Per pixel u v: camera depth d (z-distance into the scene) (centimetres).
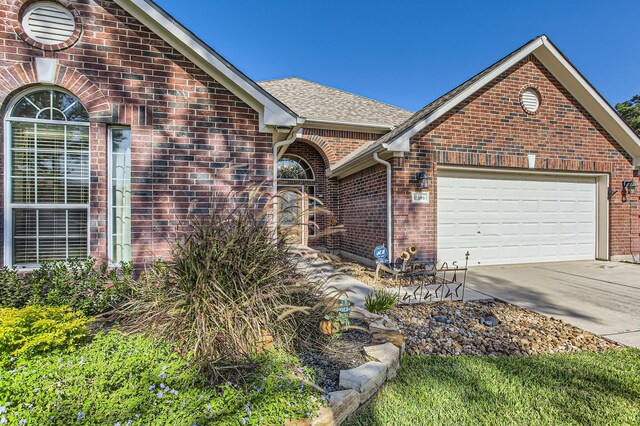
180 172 505
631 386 290
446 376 305
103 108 472
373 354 306
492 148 831
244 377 247
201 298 289
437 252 816
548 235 917
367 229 905
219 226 345
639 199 954
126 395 216
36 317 283
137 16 486
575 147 898
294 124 536
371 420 243
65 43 457
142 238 485
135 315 342
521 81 853
